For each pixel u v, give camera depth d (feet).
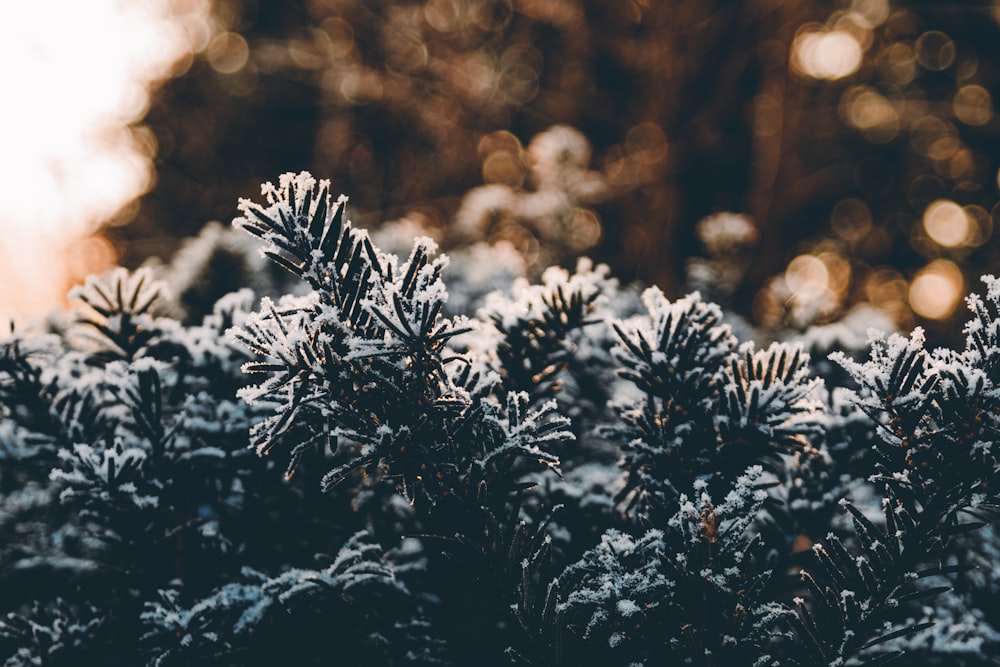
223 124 14.65
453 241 7.13
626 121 11.02
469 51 10.51
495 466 1.92
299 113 14.48
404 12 10.39
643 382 1.99
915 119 11.94
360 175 12.77
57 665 2.08
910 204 12.43
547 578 1.89
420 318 1.82
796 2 9.40
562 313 2.15
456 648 2.05
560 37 11.29
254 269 3.05
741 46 10.29
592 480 2.26
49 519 2.43
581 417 2.34
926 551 1.86
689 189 11.41
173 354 2.24
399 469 1.86
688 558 1.83
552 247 4.47
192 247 2.99
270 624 2.01
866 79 11.60
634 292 3.04
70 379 2.26
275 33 14.01
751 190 11.06
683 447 1.98
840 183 12.61
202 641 2.00
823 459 2.14
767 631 1.87
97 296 2.22
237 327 1.85
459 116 10.92
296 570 2.04
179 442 2.15
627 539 1.92
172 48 13.29
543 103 11.34
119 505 2.06
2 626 2.11
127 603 2.12
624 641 1.86
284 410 1.82
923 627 1.86
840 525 2.19
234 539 2.21
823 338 2.51
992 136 11.63
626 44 10.32
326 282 1.86
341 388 1.83
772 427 1.95
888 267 12.55
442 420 1.85
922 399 1.85
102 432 2.22
